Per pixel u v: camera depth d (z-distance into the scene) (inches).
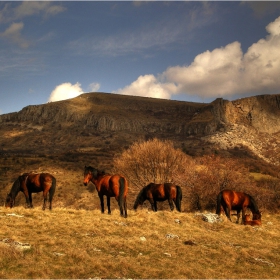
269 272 367.2
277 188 1428.4
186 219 604.4
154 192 716.7
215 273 346.0
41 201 2271.2
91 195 2704.2
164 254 386.3
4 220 468.8
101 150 7391.7
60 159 5516.7
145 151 1620.3
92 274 309.7
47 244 374.9
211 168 1318.9
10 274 284.5
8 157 5551.2
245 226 599.5
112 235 446.0
